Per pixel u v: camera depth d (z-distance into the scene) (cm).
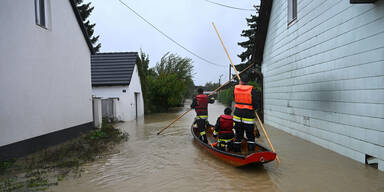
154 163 533
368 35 450
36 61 630
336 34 552
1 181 423
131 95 1502
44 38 666
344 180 404
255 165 493
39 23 666
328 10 584
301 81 743
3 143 516
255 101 488
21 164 521
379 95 425
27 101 591
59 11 743
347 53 513
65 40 776
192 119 1480
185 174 457
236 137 519
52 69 701
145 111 1898
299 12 749
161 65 2686
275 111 1003
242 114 499
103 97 1445
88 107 933
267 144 682
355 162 490
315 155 556
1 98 514
